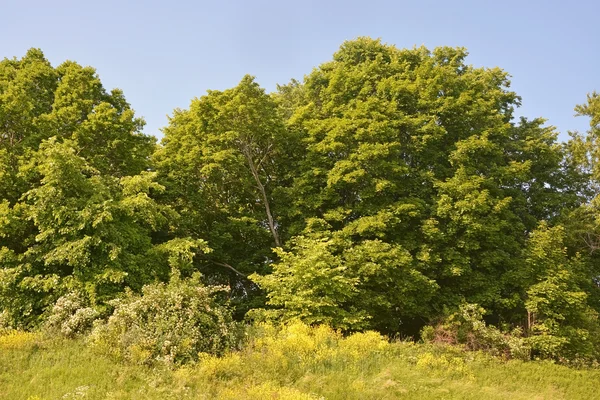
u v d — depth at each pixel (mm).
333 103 21016
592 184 24859
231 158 17984
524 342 16906
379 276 16500
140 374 9281
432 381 10977
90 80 18047
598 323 20453
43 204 13250
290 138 20891
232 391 8930
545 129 24719
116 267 13469
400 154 21156
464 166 19547
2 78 17078
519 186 23844
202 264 20953
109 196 14117
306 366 10859
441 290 19188
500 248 19797
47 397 7906
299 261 15547
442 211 18156
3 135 15562
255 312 15867
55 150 13211
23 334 10977
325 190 18984
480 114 20844
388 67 22422
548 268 18469
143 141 19312
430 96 20578
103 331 10820
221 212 20562
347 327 15047
